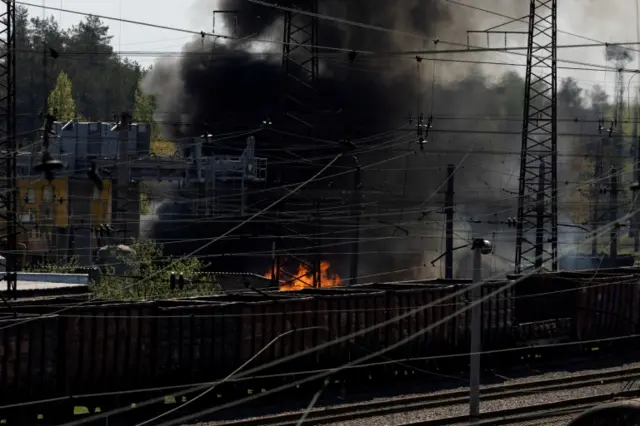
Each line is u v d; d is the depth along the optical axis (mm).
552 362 107375
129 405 76875
